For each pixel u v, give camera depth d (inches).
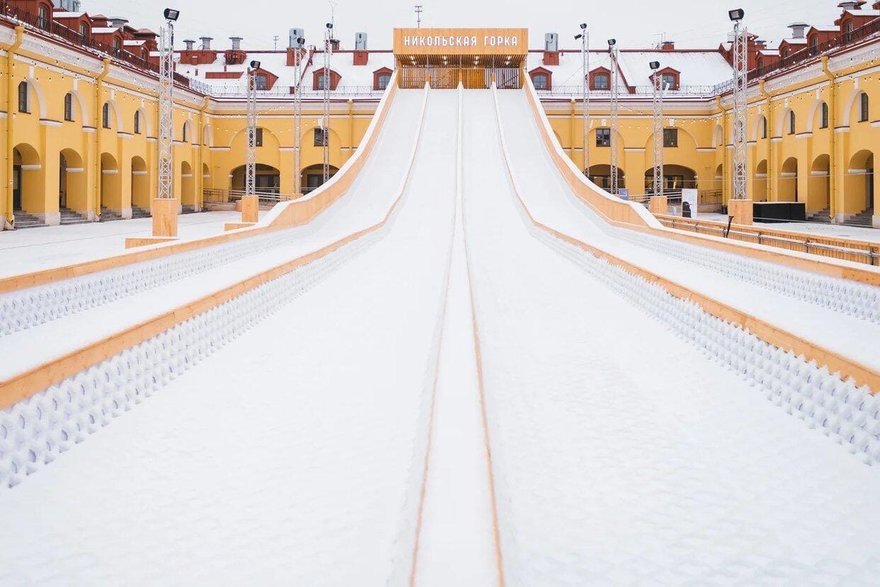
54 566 140.8
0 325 362.9
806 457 205.2
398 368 295.4
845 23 1469.0
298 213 956.0
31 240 975.6
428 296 482.6
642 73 2170.3
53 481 183.6
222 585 133.5
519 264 684.1
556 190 1243.2
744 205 1023.6
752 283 516.4
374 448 204.2
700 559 149.1
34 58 1163.3
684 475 192.5
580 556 150.8
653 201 1360.7
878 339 271.4
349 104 2009.1
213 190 2039.9
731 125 1856.5
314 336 359.6
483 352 337.4
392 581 131.4
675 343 356.5
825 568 144.9
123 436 217.8
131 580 135.8
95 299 454.0
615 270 542.6
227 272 569.0
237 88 2128.4
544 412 248.4
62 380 217.0
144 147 1626.5
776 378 268.4
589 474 193.8
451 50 1926.7
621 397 265.6
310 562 141.3
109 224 1339.8
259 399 254.2
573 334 377.4
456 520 136.1
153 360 276.1
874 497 177.8
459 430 185.8
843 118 1314.0
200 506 167.8
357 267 647.8
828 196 1448.1
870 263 571.2
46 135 1211.9
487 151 1424.7
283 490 175.9
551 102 2004.2
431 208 1141.1
